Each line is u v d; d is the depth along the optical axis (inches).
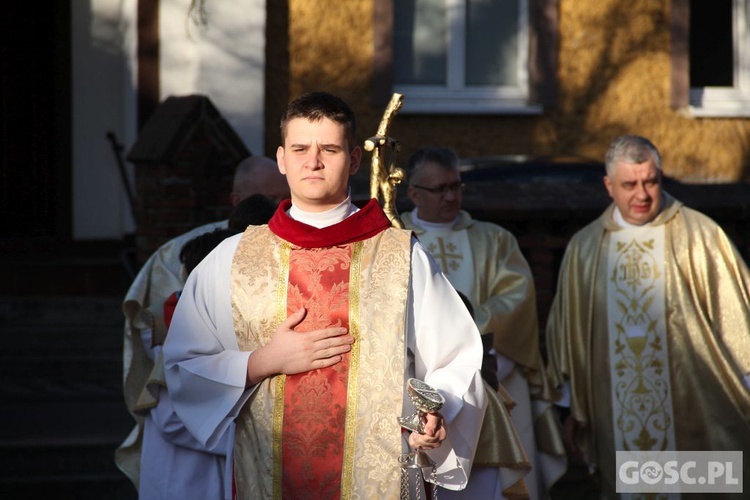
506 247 287.1
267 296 178.9
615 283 281.4
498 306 274.5
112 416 369.7
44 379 403.9
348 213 183.3
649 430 276.4
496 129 571.2
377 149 197.2
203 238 220.1
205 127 385.7
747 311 269.0
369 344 175.0
